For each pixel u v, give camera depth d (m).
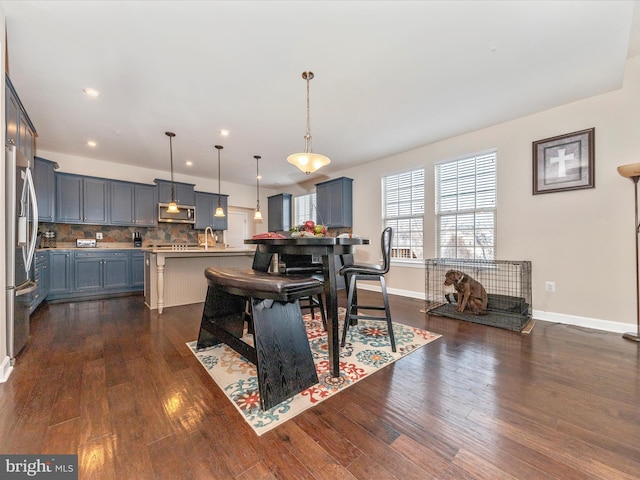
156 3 1.73
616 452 1.21
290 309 1.79
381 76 2.53
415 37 2.04
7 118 2.08
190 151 4.61
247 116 3.33
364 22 1.90
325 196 5.79
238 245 7.30
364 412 1.50
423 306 3.89
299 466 1.14
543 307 3.25
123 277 4.84
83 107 3.07
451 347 2.39
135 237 5.39
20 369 1.95
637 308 2.59
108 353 2.25
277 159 5.07
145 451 1.21
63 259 4.30
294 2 1.73
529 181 3.35
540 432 1.34
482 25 1.93
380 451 1.22
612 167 2.82
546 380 1.82
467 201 3.95
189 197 6.00
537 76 2.55
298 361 1.72
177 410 1.50
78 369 1.96
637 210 2.62
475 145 3.81
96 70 2.42
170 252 3.61
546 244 3.23
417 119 3.44
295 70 2.43
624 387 1.73
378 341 2.54
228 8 1.77
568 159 3.06
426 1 1.73
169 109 3.14
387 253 2.29
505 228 3.54
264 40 2.06
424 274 4.39
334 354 1.87
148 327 2.93
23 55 2.21
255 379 1.84
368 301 4.19
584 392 1.68
